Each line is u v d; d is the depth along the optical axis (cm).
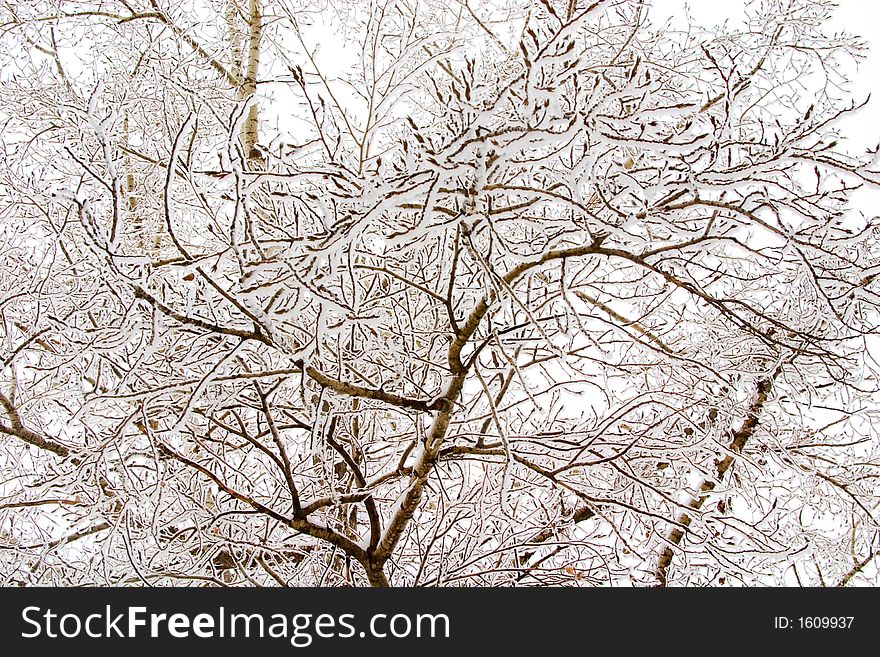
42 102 482
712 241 328
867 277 357
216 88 528
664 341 543
